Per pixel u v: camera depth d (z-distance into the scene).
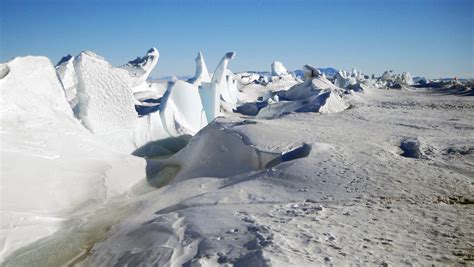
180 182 10.79
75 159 10.19
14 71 9.78
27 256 6.82
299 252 5.12
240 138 11.76
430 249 5.31
